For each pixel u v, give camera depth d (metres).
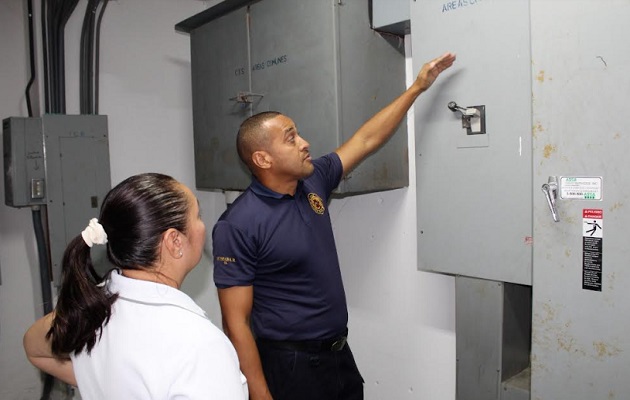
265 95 1.81
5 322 2.16
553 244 1.15
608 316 1.07
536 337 1.21
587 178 1.08
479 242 1.32
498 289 1.36
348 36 1.57
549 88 1.13
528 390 1.34
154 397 0.65
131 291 0.73
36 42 2.14
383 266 1.94
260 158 1.39
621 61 1.01
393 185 1.77
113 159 2.40
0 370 2.15
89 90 2.25
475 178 1.31
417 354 1.85
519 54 1.19
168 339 0.67
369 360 2.04
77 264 0.74
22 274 2.19
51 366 0.88
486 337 1.40
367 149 1.53
